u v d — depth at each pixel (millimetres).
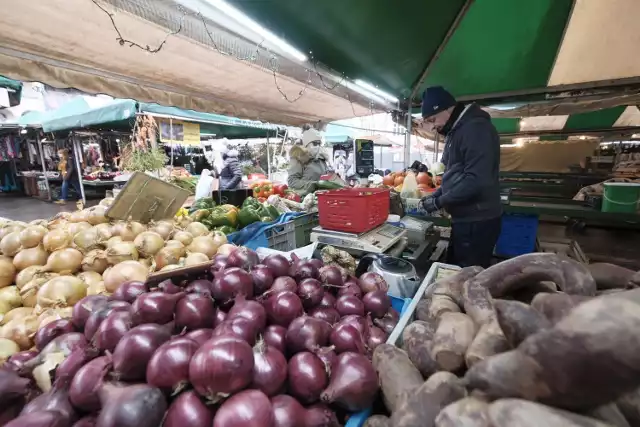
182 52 1952
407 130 4020
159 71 2238
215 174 6594
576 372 391
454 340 692
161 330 742
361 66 2748
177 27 1601
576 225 3893
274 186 3541
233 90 2840
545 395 435
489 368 512
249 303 921
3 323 1213
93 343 781
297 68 2369
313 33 2016
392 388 724
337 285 1286
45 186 9477
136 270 1387
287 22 1821
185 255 1655
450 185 2207
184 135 5480
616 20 2225
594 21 2258
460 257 2270
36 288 1312
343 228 2152
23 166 10859
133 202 1851
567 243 3619
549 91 3420
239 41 1879
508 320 563
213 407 617
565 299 560
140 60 2025
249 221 2529
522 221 3256
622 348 359
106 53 1868
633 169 4734
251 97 3135
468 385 552
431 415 568
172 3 1479
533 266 737
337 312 1159
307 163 4492
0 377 703
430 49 2744
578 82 3250
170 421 585
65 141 8812
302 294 1122
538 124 6301
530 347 453
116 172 8125
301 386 731
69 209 7508
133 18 1488
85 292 1281
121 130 7848
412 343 806
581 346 384
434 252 2814
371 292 1236
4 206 8023
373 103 3648
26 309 1274
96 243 1514
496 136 2090
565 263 709
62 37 1626
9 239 1496
